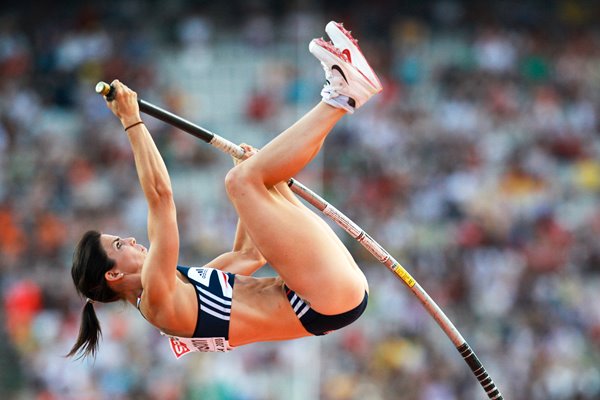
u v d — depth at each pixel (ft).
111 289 58.13
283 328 57.47
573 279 180.34
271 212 54.80
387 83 219.41
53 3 233.96
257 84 216.95
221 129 208.95
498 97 216.54
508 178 197.57
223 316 56.90
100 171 192.65
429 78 222.48
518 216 189.57
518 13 240.32
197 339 57.31
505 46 230.89
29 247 176.04
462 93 217.77
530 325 169.48
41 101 213.46
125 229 180.45
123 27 230.89
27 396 152.35
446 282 172.86
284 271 55.52
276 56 225.35
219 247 175.42
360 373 155.53
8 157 195.93
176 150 198.80
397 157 198.59
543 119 212.84
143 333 155.84
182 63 224.53
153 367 151.43
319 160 192.24
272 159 54.80
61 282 167.12
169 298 55.72
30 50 223.71
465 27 238.48
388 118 208.23
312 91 214.28
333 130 201.77
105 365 151.23
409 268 174.29
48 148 198.29
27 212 182.19
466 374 159.33
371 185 191.42
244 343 58.18
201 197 188.96
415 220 186.50
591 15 242.37
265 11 235.20
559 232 187.01
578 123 214.69
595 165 205.16
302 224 55.21
